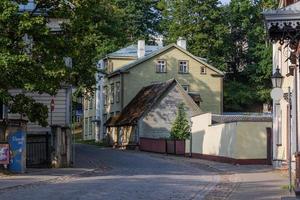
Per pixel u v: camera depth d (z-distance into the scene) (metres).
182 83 73.38
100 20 50.91
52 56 27.41
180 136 51.38
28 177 26.39
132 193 20.03
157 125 64.50
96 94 82.88
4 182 23.88
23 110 28.08
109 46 77.62
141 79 72.25
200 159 45.03
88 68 36.38
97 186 22.44
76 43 28.20
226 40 82.56
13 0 26.78
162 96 64.94
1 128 28.39
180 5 81.44
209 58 81.50
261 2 80.56
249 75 81.81
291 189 20.39
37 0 27.81
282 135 32.00
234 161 37.84
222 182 25.03
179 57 73.50
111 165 36.56
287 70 28.53
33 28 26.53
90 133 86.81
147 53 79.44
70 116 38.88
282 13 14.02
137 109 66.69
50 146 33.47
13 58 25.14
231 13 83.06
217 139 41.84
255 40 82.00
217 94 74.62
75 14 28.33
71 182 24.31
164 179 26.25
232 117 50.91
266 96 78.69
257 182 24.84
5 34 26.19
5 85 26.73
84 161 39.88
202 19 81.25
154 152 57.03
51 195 19.20
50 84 26.78
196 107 65.69
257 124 37.94
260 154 37.97
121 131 69.44
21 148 28.61
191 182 24.89
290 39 14.68
